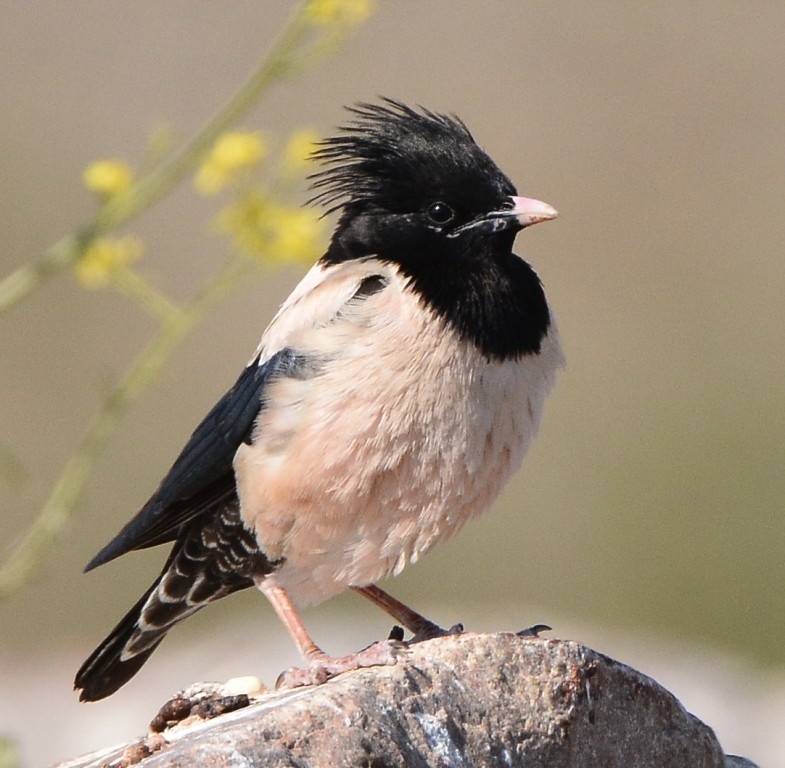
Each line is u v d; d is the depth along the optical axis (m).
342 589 9.41
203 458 9.27
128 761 7.34
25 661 15.15
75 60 22.05
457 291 8.78
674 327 19.92
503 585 17.77
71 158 20.72
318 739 7.00
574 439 18.97
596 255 20.97
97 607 17.11
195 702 8.20
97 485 17.59
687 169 22.02
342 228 9.27
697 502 18.36
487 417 8.76
